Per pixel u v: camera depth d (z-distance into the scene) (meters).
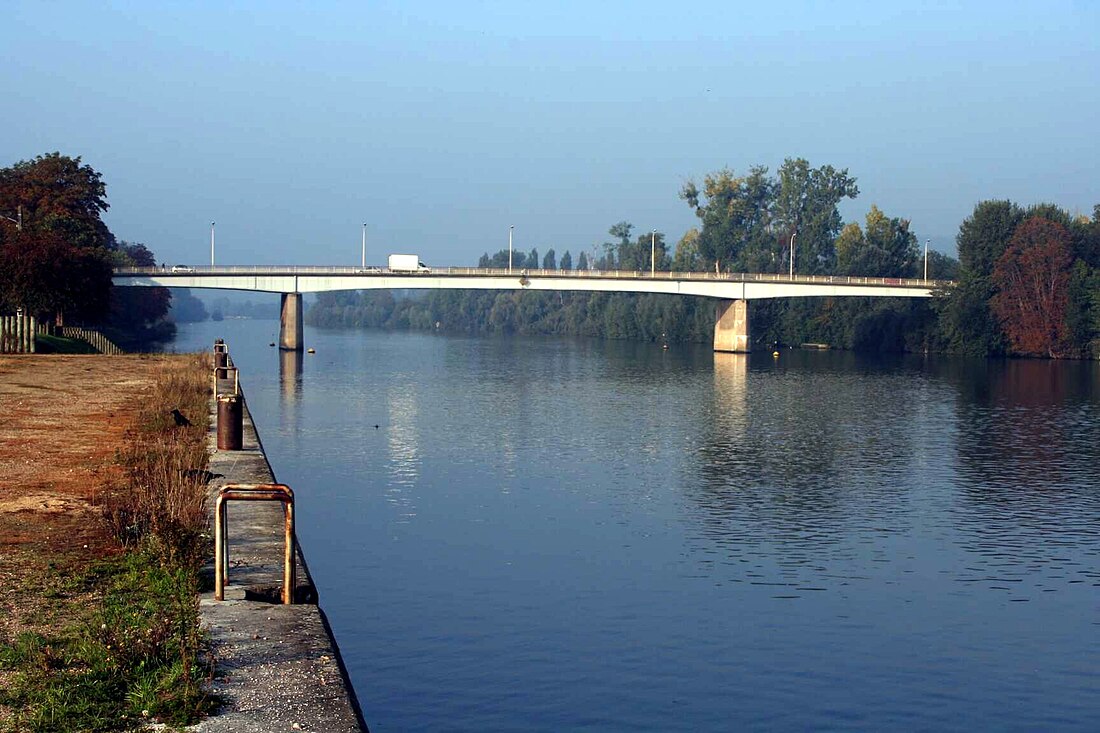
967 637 32.62
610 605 34.59
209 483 26.23
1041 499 53.50
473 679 27.69
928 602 36.03
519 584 36.78
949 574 39.53
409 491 53.44
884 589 37.41
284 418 81.50
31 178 125.19
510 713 25.64
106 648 13.17
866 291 164.88
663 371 133.25
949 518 49.03
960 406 94.56
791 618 33.94
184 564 17.69
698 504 51.47
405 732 24.38
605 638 31.33
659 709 26.33
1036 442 73.12
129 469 28.50
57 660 13.16
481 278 170.25
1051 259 150.00
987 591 37.47
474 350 182.00
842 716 26.56
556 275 170.50
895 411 90.62
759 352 177.25
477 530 45.00
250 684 12.67
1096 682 29.22
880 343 177.88
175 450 28.70
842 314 182.75
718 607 34.81
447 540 43.00
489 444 69.88
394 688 27.02
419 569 38.38
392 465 61.03
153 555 18.30
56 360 75.62
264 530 20.92
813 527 46.84
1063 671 29.98
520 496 52.75
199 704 11.84
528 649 30.11
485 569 38.62
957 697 28.05
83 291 101.94
